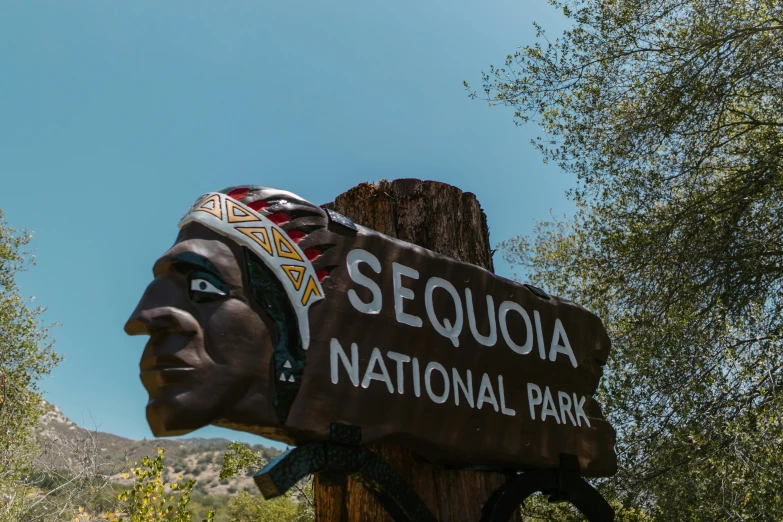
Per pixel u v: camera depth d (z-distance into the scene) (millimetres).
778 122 8812
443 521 4012
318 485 4555
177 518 6805
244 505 14578
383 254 3725
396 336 3605
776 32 8820
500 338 4133
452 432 3684
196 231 3117
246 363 2994
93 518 7504
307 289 3285
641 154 9109
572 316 4648
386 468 3320
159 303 2910
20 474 9203
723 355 7531
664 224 9016
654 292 8906
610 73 9375
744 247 8641
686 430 7309
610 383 8047
